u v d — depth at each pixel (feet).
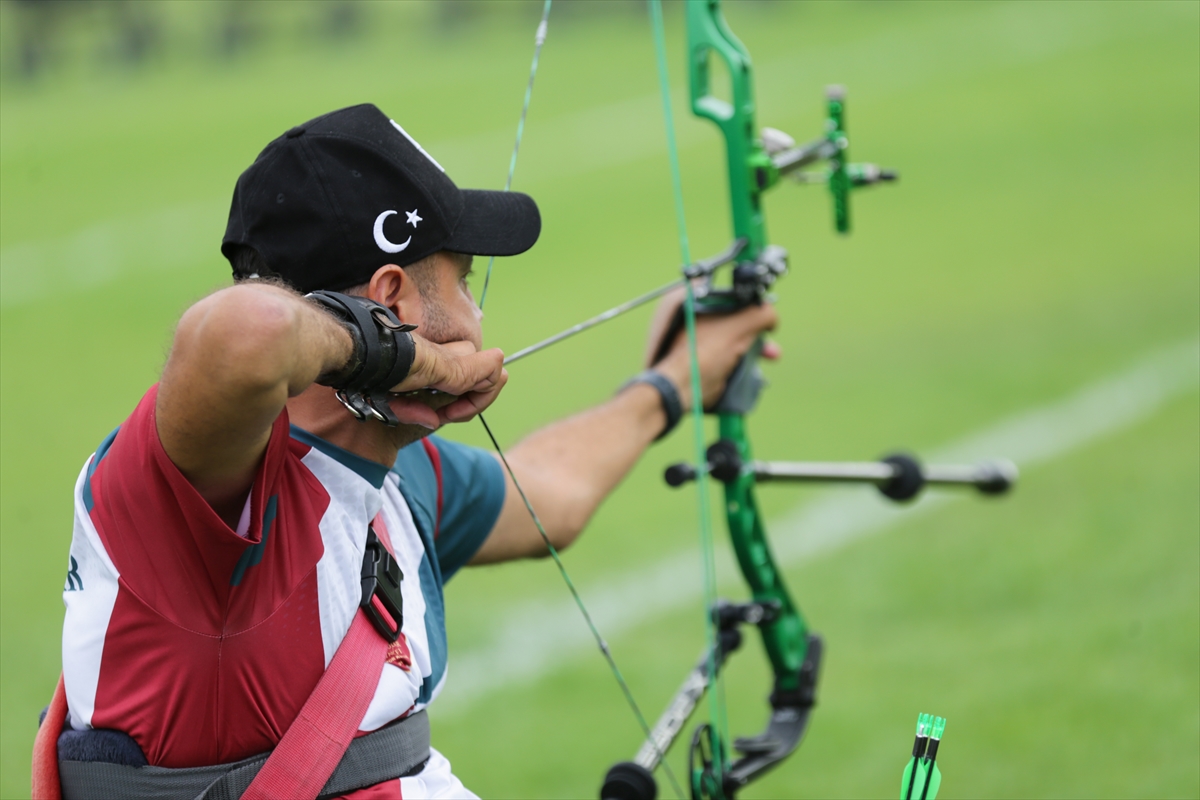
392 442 18.72
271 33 323.37
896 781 49.90
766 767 29.04
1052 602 66.08
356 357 15.97
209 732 17.22
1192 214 158.40
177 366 14.82
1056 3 295.48
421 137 222.89
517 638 65.41
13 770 53.11
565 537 25.59
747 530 30.53
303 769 17.34
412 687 18.66
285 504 17.48
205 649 16.96
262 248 18.11
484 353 17.90
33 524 84.64
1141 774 49.42
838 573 72.08
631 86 251.80
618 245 160.25
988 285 136.77
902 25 290.35
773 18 315.78
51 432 105.29
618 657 62.80
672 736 27.27
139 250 165.58
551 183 192.85
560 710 57.41
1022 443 92.27
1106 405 99.30
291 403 18.35
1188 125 200.23
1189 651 59.31
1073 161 186.80
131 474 16.49
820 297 136.98
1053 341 115.65
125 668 17.10
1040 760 50.44
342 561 17.97
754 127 30.09
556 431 27.30
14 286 154.30
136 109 254.88
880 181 34.24
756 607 30.17
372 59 299.79
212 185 195.31
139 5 318.65
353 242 17.90
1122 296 128.26
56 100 270.05
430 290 18.61
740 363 29.84
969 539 75.46
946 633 63.67
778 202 178.50
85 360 126.00
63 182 202.08
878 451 91.20
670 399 28.37
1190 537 73.05
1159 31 264.93
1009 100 223.92
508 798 49.90
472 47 307.99
